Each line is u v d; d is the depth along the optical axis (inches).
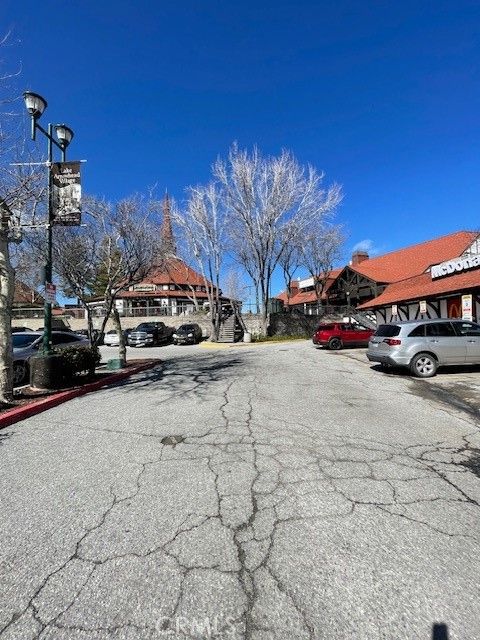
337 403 278.2
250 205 1158.3
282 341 1206.9
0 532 113.7
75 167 333.1
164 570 95.4
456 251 1168.2
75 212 331.0
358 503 127.8
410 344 396.5
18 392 311.4
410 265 1338.6
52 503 130.6
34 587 90.4
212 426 218.4
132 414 250.1
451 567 95.5
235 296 1974.7
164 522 117.5
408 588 88.4
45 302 340.5
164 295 1706.4
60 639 75.9
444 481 145.4
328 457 169.2
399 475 150.4
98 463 166.1
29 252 459.5
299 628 77.7
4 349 271.4
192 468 158.1
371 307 998.4
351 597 85.7
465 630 77.2
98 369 479.5
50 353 338.3
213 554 101.5
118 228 469.4
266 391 323.6
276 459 166.9
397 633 76.5
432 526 114.0
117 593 88.0
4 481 149.2
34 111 303.4
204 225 1176.2
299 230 1190.9
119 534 111.5
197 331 1250.6
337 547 103.9
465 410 259.1
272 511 123.0
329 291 1710.1
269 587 89.1
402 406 269.7
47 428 223.5
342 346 868.0
